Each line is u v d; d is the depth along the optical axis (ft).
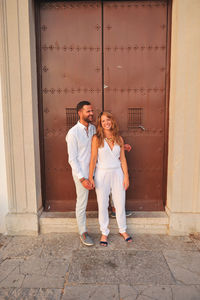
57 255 8.77
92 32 10.09
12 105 9.58
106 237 9.49
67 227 10.27
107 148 8.88
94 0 9.89
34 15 9.80
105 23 10.03
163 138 10.64
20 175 9.98
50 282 7.44
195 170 9.86
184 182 9.93
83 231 9.50
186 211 10.11
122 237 9.95
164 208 10.89
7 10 9.09
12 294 6.98
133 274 7.75
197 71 9.34
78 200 9.37
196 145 9.72
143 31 10.07
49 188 10.99
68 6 9.96
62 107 10.46
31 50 9.51
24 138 9.77
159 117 10.52
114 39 10.12
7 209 10.25
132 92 10.38
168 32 9.99
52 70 10.25
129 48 10.17
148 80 10.32
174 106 9.59
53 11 9.97
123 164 9.41
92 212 10.77
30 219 10.04
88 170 9.23
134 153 10.74
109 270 7.94
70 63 10.23
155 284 7.32
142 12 9.98
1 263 8.34
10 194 10.09
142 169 10.85
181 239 9.80
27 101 9.56
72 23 10.03
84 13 10.00
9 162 9.90
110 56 10.20
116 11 9.98
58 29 10.05
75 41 10.12
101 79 10.31
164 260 8.44
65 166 10.85
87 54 10.20
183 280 7.48
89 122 9.11
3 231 10.36
